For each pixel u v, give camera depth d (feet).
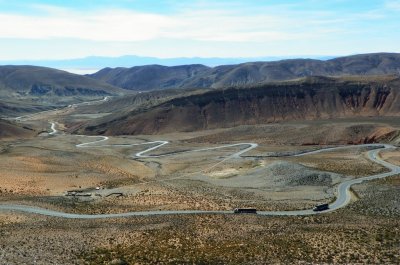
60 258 213.46
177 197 383.04
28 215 314.76
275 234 259.60
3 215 312.29
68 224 294.25
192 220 302.04
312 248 227.40
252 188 416.26
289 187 414.62
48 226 287.28
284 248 229.25
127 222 299.58
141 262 209.15
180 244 242.37
